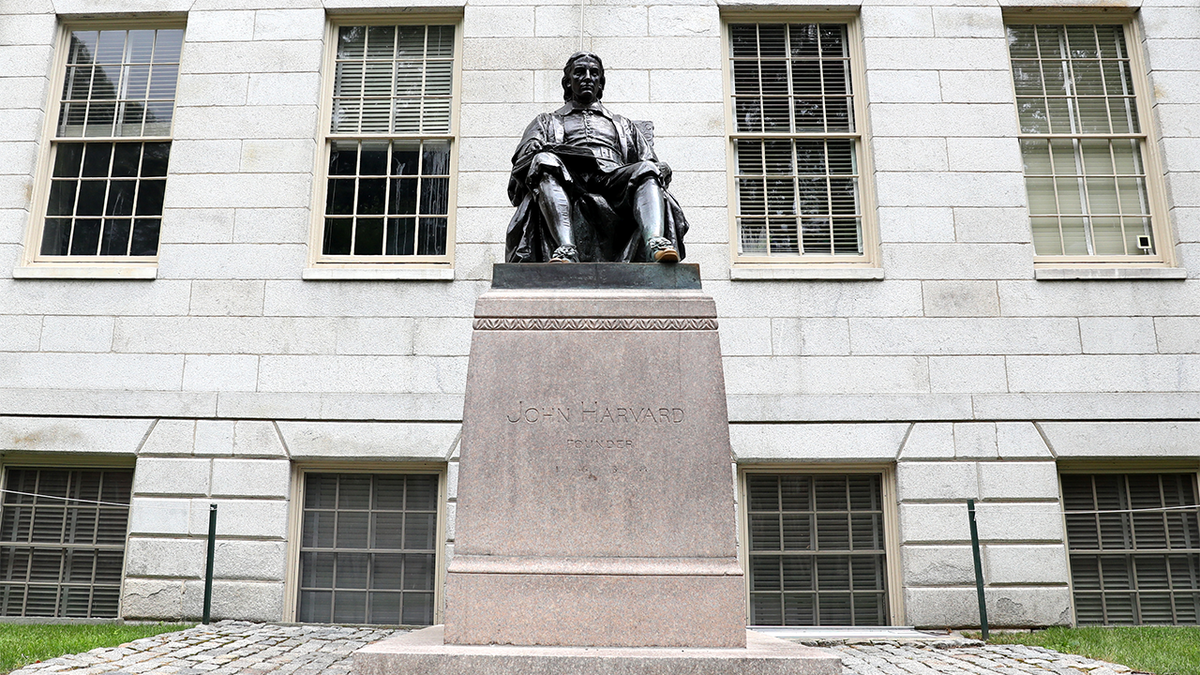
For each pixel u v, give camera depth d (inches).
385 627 384.2
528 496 199.5
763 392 419.2
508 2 467.5
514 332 210.7
